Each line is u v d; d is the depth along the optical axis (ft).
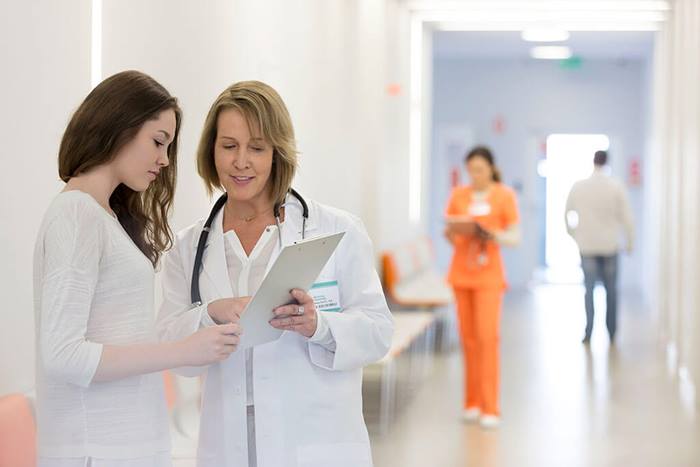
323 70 25.09
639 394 27.22
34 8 12.26
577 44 52.60
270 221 9.68
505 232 23.15
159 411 8.45
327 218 9.75
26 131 12.13
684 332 29.22
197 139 16.98
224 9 18.08
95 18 13.79
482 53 57.31
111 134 8.04
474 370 23.89
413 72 42.29
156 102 8.21
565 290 57.72
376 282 9.81
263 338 8.87
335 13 26.58
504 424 23.65
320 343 9.25
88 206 7.97
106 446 8.06
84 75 13.52
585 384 28.76
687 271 28.45
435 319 36.86
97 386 8.05
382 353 9.66
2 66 11.54
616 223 36.65
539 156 62.95
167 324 9.57
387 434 22.62
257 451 9.25
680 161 31.63
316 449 9.33
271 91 9.32
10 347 11.93
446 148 60.13
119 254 8.17
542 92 59.47
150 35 15.38
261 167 9.23
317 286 9.53
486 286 23.06
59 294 7.72
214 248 9.64
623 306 49.19
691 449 21.11
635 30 41.55
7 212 11.73
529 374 30.48
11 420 11.10
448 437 22.34
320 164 24.67
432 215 59.93
